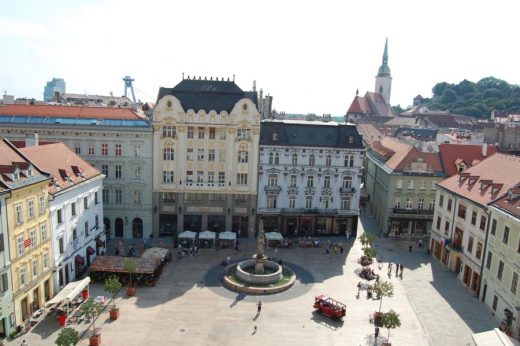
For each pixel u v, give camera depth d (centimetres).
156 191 7825
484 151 8531
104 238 7238
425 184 8362
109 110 8188
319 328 4806
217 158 7825
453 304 5553
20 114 7812
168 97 7575
